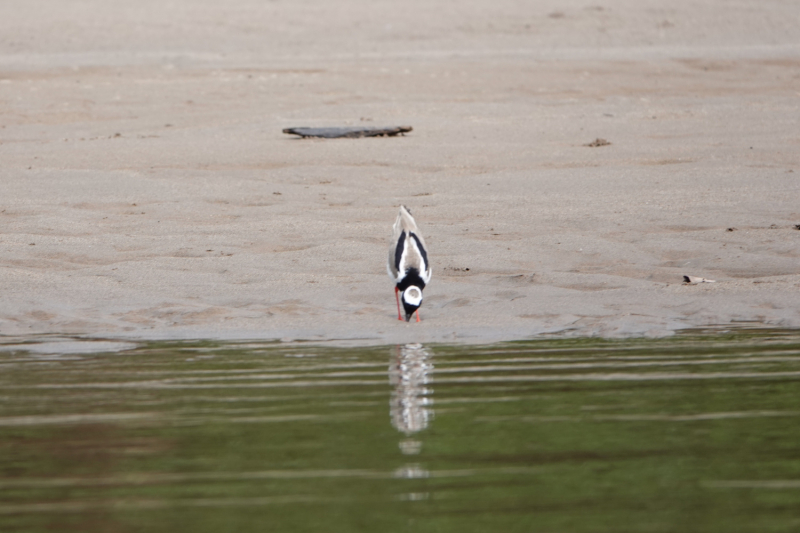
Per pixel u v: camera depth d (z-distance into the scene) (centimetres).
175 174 3158
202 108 4881
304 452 963
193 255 2161
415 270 1652
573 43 8325
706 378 1253
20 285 1881
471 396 1181
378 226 2395
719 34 8681
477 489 859
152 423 1073
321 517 794
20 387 1242
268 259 2081
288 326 1631
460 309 1731
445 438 1006
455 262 2067
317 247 2166
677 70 6250
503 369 1325
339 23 9250
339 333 1586
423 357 1410
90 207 2697
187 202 2725
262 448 978
